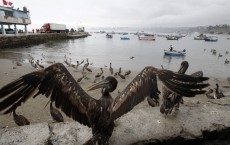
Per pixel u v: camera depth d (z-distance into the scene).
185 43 98.38
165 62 38.72
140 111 5.59
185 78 2.59
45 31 87.38
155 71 2.71
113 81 3.11
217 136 5.18
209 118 5.45
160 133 4.81
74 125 4.91
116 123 5.02
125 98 2.71
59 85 2.54
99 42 88.56
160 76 2.65
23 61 33.16
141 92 2.64
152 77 2.67
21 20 60.50
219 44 95.69
